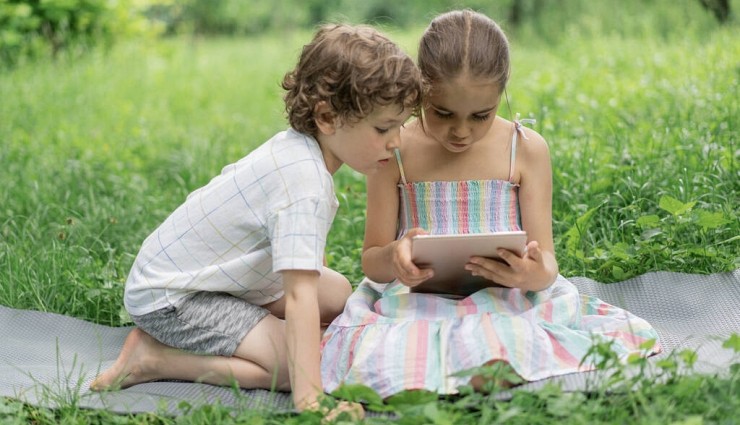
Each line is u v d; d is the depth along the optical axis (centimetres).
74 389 300
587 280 362
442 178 304
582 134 529
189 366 295
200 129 730
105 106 788
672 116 530
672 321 330
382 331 280
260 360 288
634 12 1070
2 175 546
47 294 379
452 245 269
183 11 1772
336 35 281
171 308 292
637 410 240
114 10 1063
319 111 281
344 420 248
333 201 287
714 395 246
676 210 370
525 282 279
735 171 421
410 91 270
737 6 911
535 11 1236
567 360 276
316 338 269
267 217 280
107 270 397
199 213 295
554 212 427
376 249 305
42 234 451
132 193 517
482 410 243
